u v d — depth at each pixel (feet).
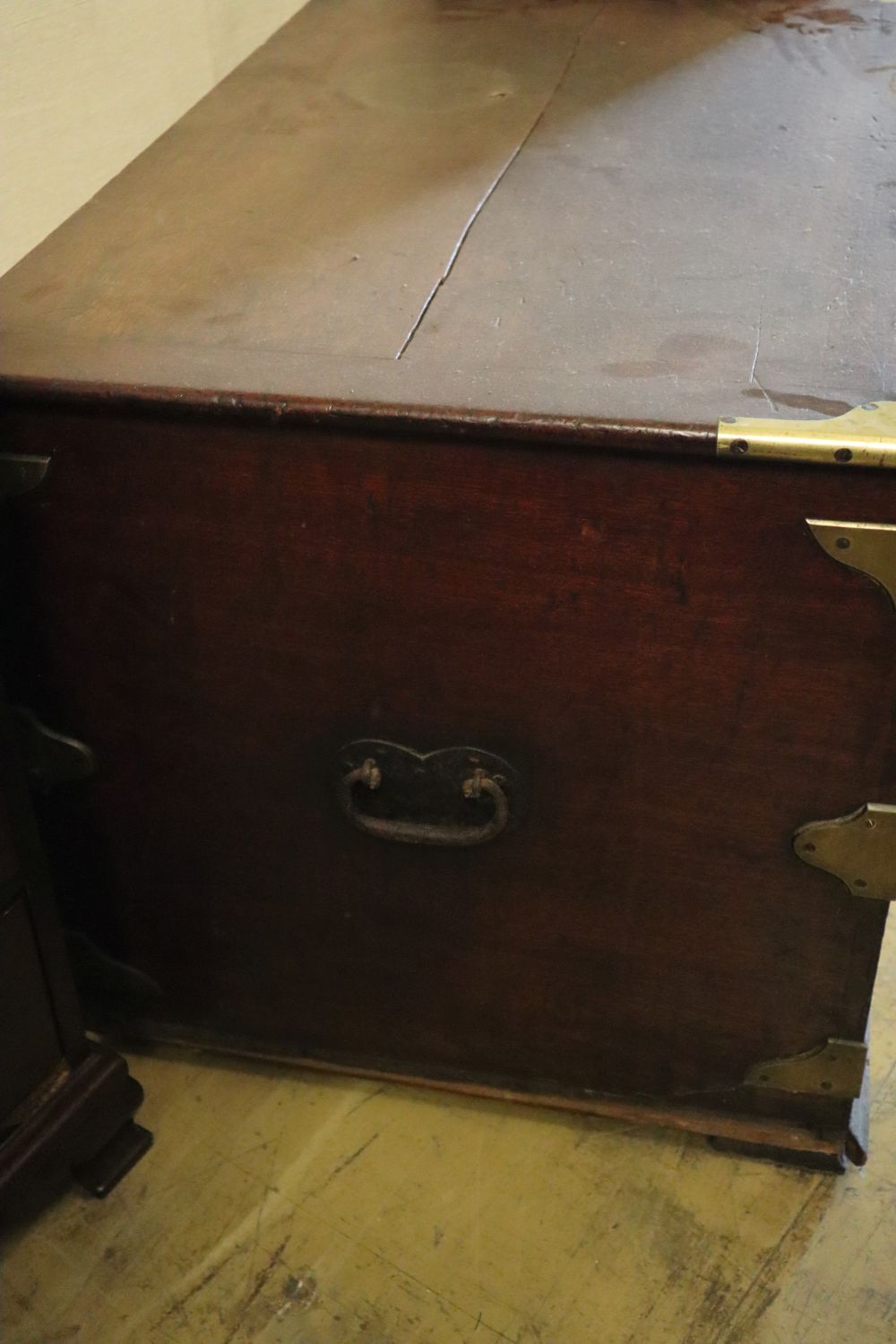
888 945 4.63
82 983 4.16
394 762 3.37
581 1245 3.69
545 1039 3.88
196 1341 3.49
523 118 4.28
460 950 3.73
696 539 2.82
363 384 2.86
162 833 3.70
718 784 3.19
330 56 4.88
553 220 3.61
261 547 3.08
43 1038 3.52
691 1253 3.67
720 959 3.52
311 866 3.66
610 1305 3.55
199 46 5.18
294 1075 4.19
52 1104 3.58
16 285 3.43
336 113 4.40
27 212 4.35
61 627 3.33
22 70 4.16
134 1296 3.59
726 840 3.28
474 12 5.26
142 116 4.88
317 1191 3.84
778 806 3.19
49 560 3.21
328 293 3.30
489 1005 3.84
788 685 2.98
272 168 4.00
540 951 3.66
